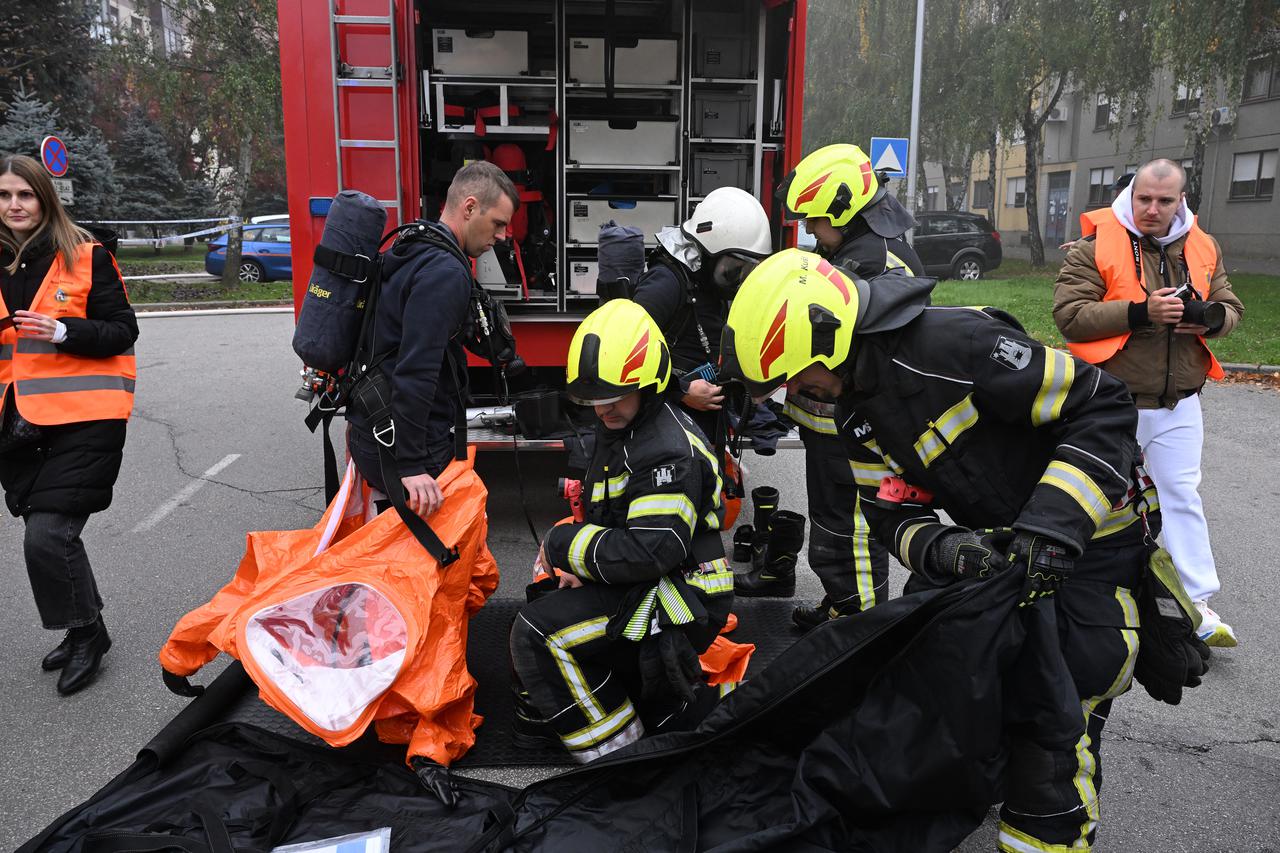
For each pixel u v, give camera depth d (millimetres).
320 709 2619
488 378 5520
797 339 2027
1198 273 3662
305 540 3068
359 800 2676
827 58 30219
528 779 2934
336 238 3039
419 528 2924
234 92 19656
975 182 41656
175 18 20469
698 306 3684
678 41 5477
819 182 3383
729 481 3816
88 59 24641
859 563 3621
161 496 6023
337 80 4777
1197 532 3705
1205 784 2992
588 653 2793
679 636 2721
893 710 2152
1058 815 2160
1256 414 8289
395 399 2943
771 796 2488
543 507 5727
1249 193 26750
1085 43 21250
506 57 5426
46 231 3467
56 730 3287
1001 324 2055
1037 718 2076
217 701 3074
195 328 14500
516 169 5797
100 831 2438
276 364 11141
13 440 3426
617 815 2500
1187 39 17281
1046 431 2074
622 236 3779
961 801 2125
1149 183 3580
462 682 2893
